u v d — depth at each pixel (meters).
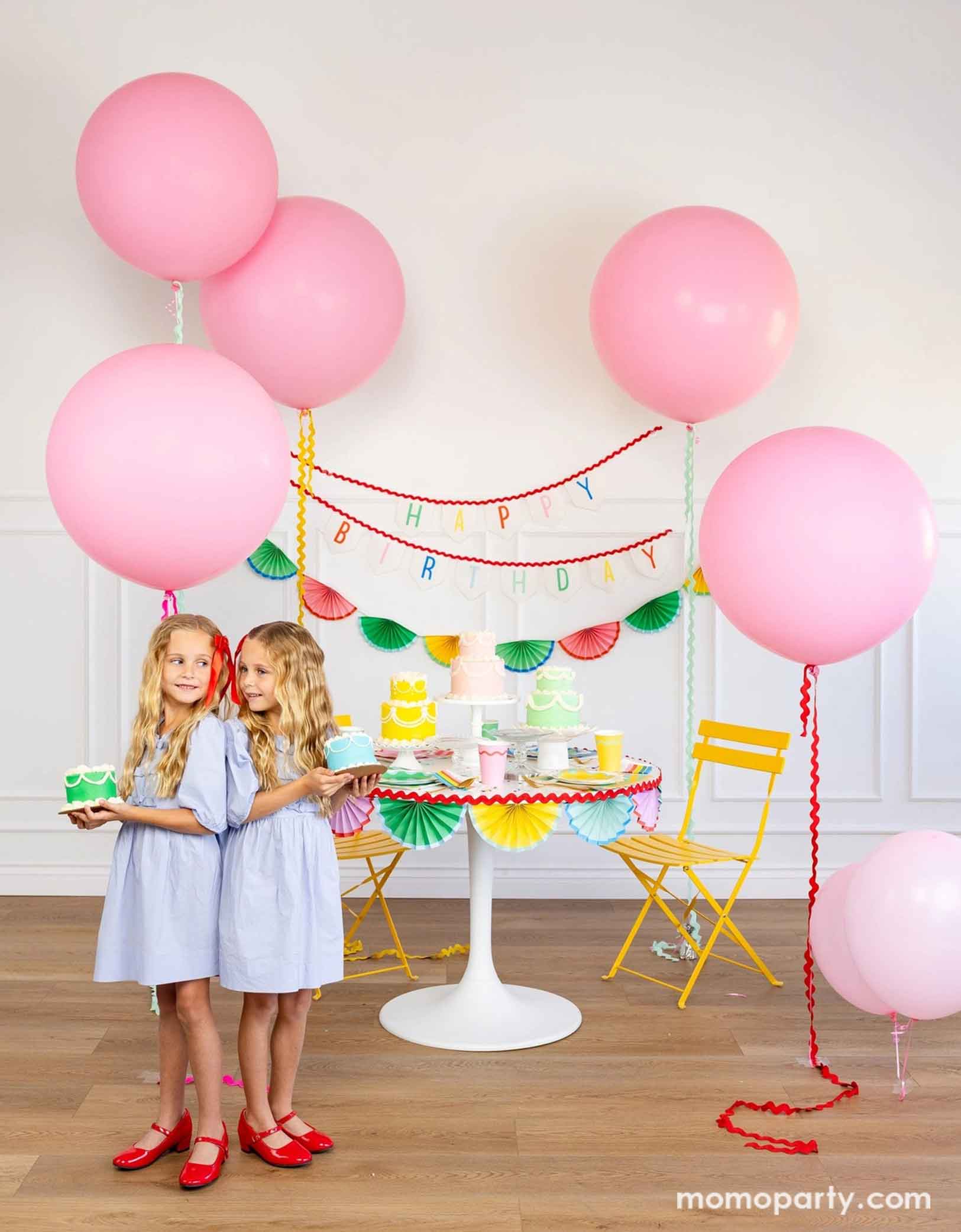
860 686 4.85
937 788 4.87
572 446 4.84
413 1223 2.39
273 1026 3.39
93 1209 2.44
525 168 4.80
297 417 4.82
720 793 4.84
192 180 3.30
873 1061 3.20
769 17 4.80
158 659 2.61
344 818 2.76
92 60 4.73
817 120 4.81
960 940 2.80
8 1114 2.86
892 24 4.80
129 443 2.82
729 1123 2.80
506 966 3.97
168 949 2.52
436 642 4.81
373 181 4.79
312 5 4.75
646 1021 3.48
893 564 2.90
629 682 4.85
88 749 4.81
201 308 3.99
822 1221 2.41
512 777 3.35
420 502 4.82
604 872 4.87
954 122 4.82
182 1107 2.72
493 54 4.79
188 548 2.91
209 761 2.55
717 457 4.84
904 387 4.84
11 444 4.77
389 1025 3.40
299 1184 2.54
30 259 4.77
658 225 3.95
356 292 3.87
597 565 4.81
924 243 4.83
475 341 4.83
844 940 3.06
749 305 3.83
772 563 2.94
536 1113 2.88
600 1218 2.42
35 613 4.79
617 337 3.97
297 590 4.83
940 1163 2.65
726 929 4.39
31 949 4.14
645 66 4.80
